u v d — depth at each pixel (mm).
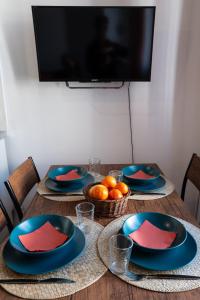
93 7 1615
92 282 747
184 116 2006
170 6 1776
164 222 1003
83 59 1737
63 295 706
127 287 731
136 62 1753
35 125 1995
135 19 1646
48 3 1757
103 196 1055
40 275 772
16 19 1777
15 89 1913
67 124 1997
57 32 1667
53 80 1783
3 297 707
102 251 873
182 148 2080
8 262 806
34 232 949
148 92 1949
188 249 859
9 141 2025
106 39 1692
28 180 1538
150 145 2066
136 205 1191
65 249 866
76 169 1587
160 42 1848
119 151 2068
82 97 1938
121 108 1974
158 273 773
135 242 874
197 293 708
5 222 1162
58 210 1157
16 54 1843
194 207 2154
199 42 1846
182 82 1934
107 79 1788
